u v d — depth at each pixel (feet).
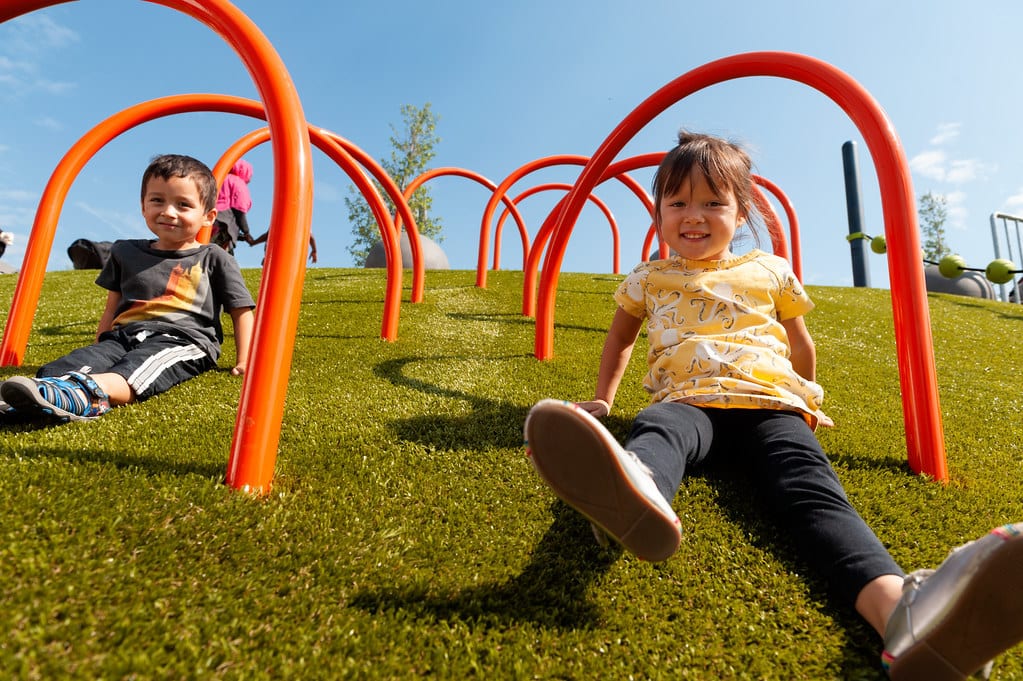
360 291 13.97
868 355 9.09
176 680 1.95
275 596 2.50
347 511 3.32
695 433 3.55
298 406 5.28
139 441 4.11
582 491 2.58
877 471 4.22
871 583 2.58
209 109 7.57
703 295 4.57
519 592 2.78
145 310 5.90
